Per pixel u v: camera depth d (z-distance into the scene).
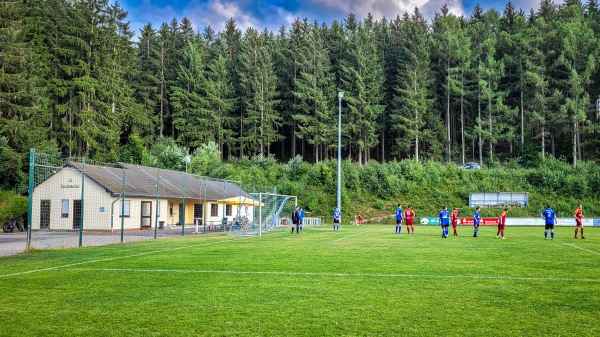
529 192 62.62
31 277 12.33
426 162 72.69
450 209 60.34
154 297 9.75
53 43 64.38
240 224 38.69
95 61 66.81
